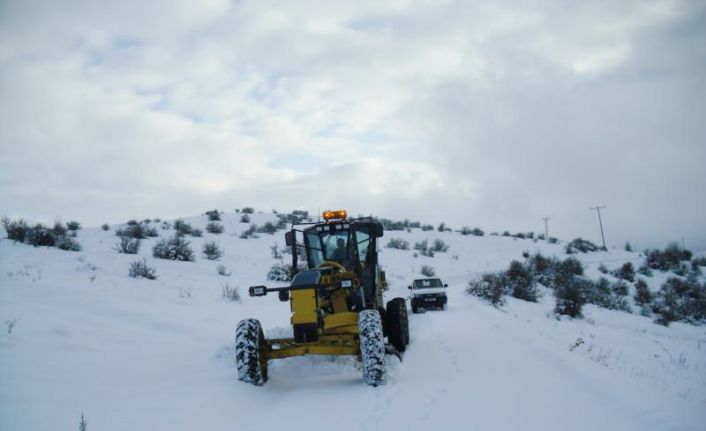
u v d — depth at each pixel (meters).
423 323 14.97
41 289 11.86
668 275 48.34
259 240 40.78
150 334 9.75
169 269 22.08
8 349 7.38
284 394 6.80
